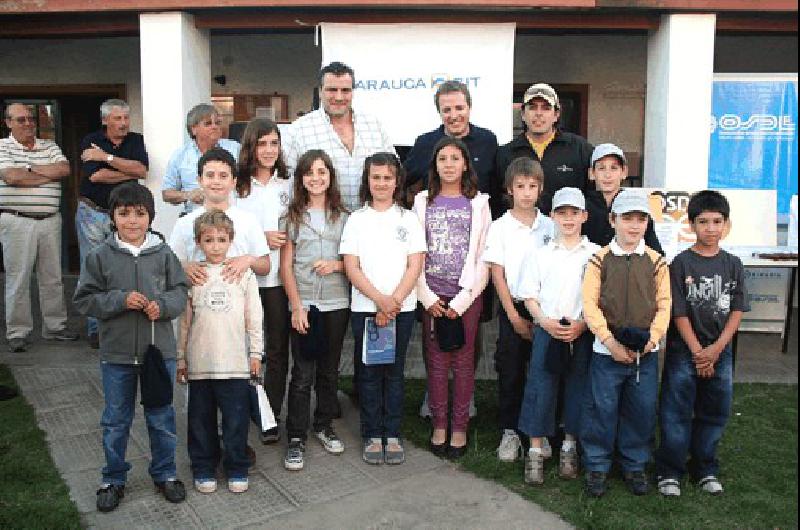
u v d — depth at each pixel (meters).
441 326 3.57
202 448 3.28
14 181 5.12
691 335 3.21
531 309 3.40
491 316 4.02
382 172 3.50
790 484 3.33
